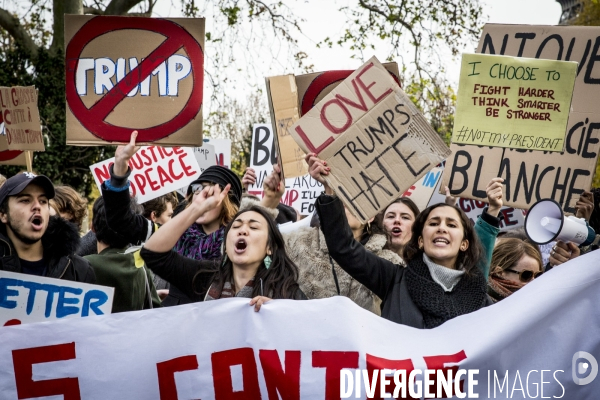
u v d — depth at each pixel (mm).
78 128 4324
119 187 4203
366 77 4094
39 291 3828
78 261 4172
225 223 4898
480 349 3605
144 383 3654
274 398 3617
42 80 15664
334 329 3627
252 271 3908
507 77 4605
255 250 3857
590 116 4738
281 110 4988
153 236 3941
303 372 3605
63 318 3812
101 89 4348
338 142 4066
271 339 3633
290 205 8000
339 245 3875
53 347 3664
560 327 3701
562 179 4668
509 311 3676
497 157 4664
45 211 3979
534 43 4891
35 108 5402
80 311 3840
